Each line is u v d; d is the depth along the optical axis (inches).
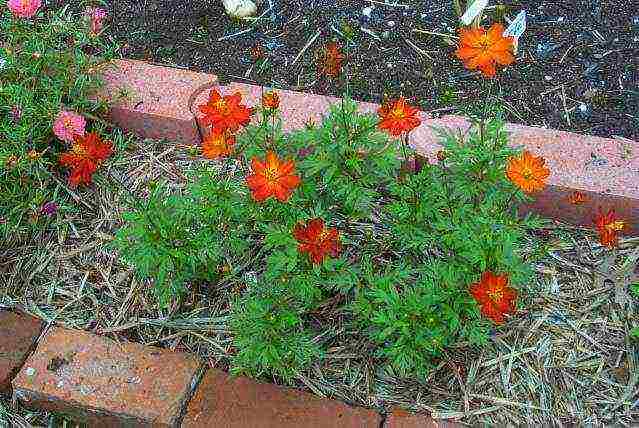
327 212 36.8
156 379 34.0
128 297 38.0
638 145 39.6
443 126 40.7
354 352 35.4
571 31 46.3
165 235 34.1
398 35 47.1
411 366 33.4
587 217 39.0
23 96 40.9
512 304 28.5
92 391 33.9
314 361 35.1
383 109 32.0
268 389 33.5
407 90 44.3
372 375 34.8
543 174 30.3
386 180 36.1
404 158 37.5
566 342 35.5
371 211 39.3
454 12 48.0
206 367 34.5
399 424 32.5
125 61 45.5
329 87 44.8
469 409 33.7
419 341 31.5
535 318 36.0
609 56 45.0
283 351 32.5
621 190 37.7
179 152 43.2
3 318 36.9
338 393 34.3
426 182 34.4
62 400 33.9
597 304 36.4
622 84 43.7
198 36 48.3
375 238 38.4
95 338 35.6
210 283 38.0
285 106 42.1
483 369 34.8
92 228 40.5
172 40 48.1
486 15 47.4
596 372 34.7
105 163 42.6
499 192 33.6
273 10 49.3
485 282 28.7
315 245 29.2
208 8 49.7
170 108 42.9
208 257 35.9
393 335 34.5
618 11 46.9
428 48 46.3
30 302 37.9
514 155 33.6
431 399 34.1
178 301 37.4
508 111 42.9
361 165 34.1
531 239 38.7
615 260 37.7
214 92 32.2
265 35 48.0
